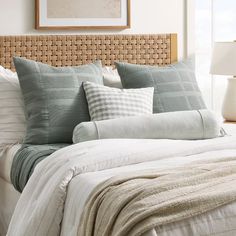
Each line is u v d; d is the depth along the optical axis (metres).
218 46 4.63
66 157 2.83
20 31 4.36
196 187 2.26
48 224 2.64
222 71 4.59
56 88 3.72
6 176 3.70
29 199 2.89
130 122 3.36
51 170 2.82
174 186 2.26
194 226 2.11
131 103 3.72
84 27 4.53
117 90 3.79
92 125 3.27
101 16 4.59
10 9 4.33
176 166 2.63
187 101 3.99
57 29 4.46
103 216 2.23
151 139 3.16
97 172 2.69
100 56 4.57
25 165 3.26
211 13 5.09
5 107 3.81
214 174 2.40
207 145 3.08
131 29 4.73
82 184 2.58
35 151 3.33
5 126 3.78
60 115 3.66
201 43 5.07
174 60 4.82
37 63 3.82
